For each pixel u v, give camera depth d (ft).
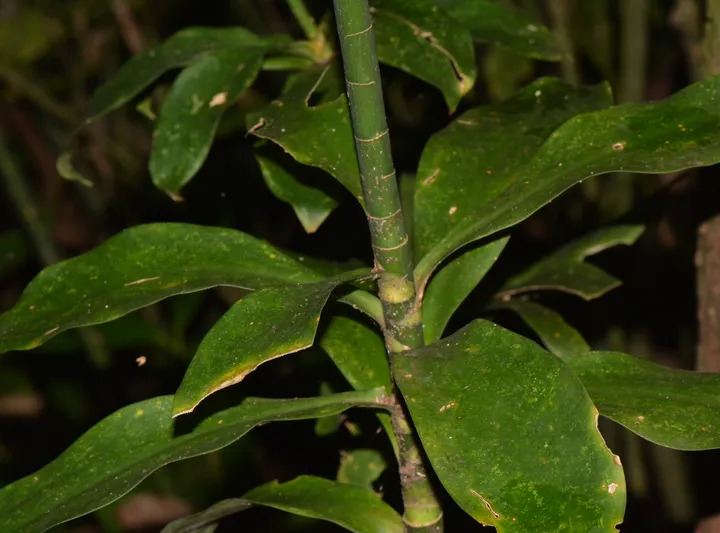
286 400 1.92
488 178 1.95
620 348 3.37
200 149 2.09
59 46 4.21
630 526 3.76
